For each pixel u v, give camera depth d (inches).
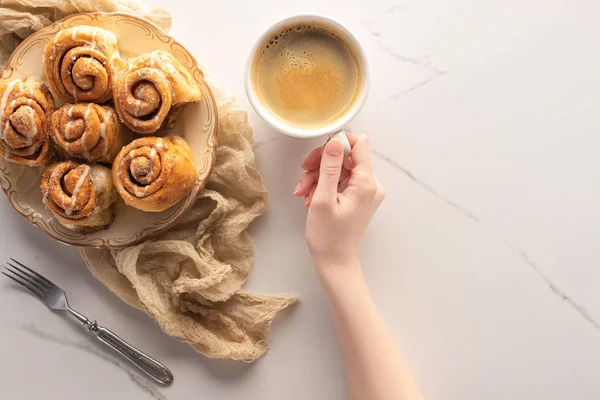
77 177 21.3
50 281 24.3
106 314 24.6
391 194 24.4
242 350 23.6
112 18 22.0
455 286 24.5
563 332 24.7
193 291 23.1
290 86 22.5
